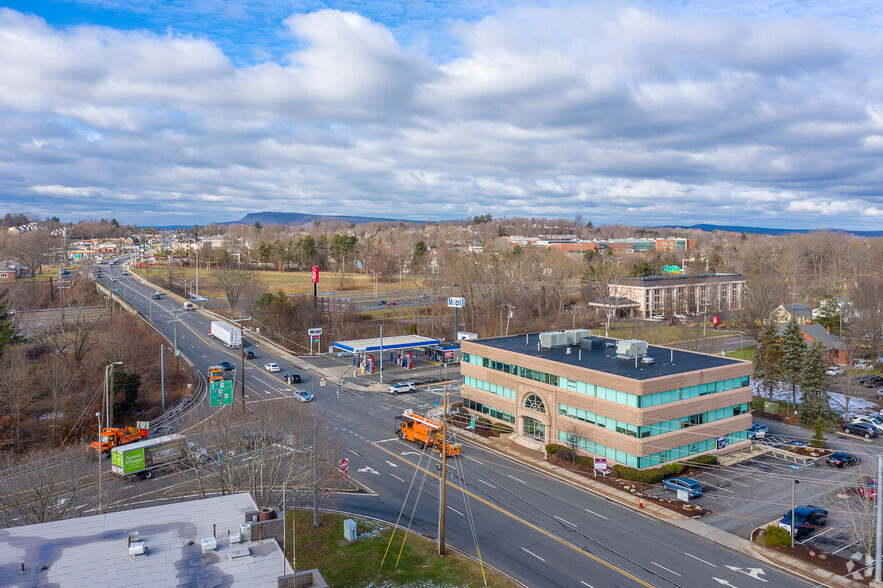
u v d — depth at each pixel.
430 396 89.19
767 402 82.69
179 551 26.88
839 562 42.03
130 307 141.00
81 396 75.56
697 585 39.16
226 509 31.41
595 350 75.88
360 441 68.38
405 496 53.69
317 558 41.75
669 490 55.09
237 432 53.41
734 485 56.59
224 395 60.28
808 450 66.50
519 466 61.72
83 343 92.44
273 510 29.89
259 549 27.33
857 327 115.50
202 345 120.44
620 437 59.38
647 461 58.41
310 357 116.00
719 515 50.06
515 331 143.62
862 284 129.12
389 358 117.69
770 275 167.75
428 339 110.94
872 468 60.69
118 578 24.52
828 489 55.31
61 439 67.62
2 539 27.67
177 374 96.69
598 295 174.00
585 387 64.00
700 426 63.19
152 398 85.75
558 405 67.12
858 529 45.22
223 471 49.78
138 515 30.58
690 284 172.50
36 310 138.88
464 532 46.56
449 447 63.84
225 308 160.12
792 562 42.19
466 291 153.38
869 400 86.69
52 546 27.16
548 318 158.50
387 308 160.38
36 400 75.88
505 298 157.75
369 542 44.31
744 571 41.00
